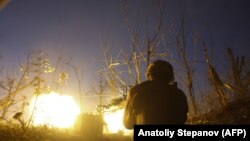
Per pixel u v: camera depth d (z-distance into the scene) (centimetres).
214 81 676
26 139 464
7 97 618
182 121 300
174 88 303
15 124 568
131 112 299
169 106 293
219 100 655
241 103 528
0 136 459
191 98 663
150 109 290
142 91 296
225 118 508
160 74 301
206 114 547
